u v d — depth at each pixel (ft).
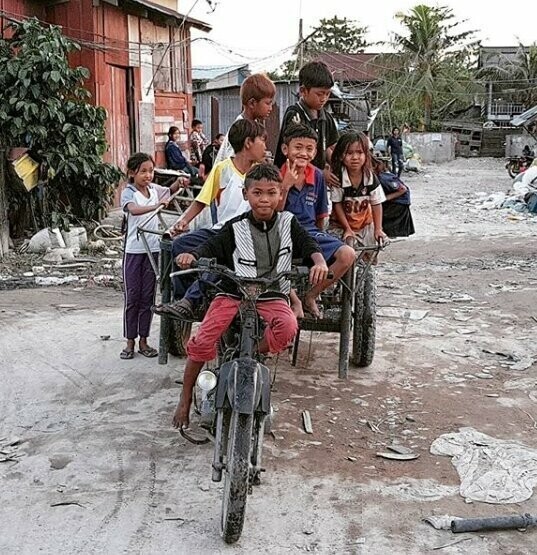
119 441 10.66
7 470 9.82
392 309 18.40
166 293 11.73
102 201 27.25
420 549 8.15
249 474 7.98
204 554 8.00
